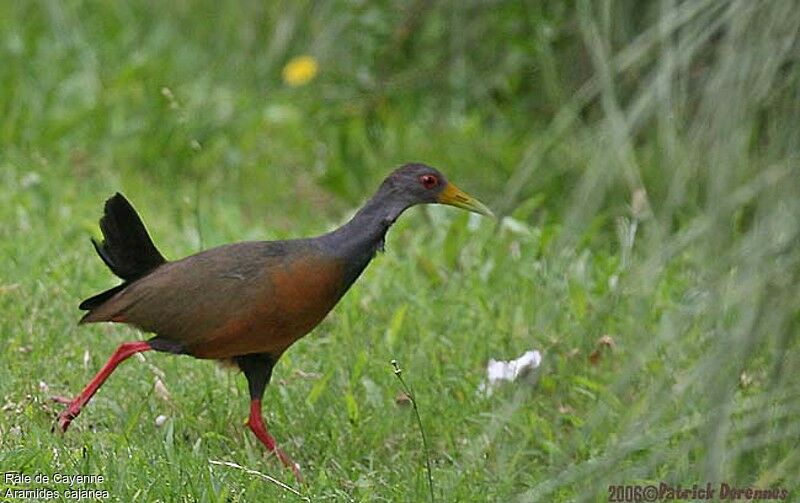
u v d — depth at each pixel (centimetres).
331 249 973
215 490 895
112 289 997
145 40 1794
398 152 1595
